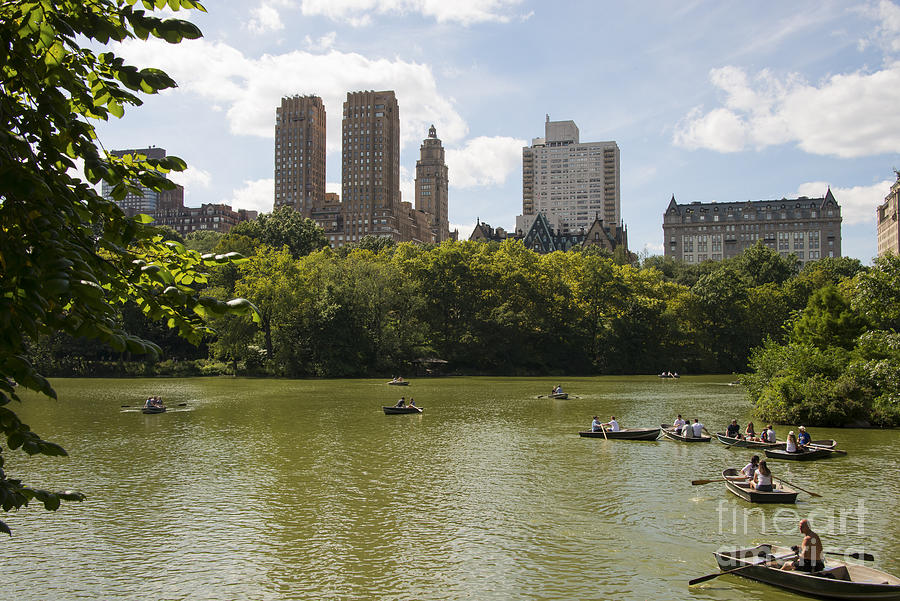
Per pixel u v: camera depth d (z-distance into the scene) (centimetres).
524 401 7169
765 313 13350
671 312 13325
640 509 2806
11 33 648
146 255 819
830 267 15462
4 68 685
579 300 13475
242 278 10975
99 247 750
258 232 14762
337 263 12106
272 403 6775
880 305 4572
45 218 636
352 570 2144
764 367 6222
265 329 11006
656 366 12988
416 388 8844
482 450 4119
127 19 653
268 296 10675
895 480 3341
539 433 4812
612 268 13625
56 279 584
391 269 11819
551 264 13650
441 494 3041
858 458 3916
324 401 7006
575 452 4075
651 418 5800
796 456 3841
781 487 3092
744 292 13712
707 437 4431
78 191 732
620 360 12812
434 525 2584
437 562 2209
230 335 10350
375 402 6906
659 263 19712
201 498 2955
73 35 641
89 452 4000
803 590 1916
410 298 11856
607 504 2883
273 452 4025
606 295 13238
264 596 1952
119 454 3938
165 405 6481
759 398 5866
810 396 5275
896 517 2700
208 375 10812
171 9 685
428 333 12288
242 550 2311
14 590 1988
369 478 3350
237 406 6481
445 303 12712
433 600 1930
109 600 1922
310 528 2545
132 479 3300
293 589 2000
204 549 2320
